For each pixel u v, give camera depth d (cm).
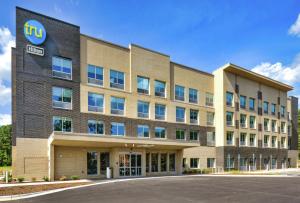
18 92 2436
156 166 3328
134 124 3222
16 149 2375
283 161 5288
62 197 1386
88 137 2467
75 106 2777
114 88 3108
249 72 4478
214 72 4328
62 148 2616
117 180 2342
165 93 3609
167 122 3569
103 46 3067
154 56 3534
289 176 2855
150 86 3444
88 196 1401
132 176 2938
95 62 2977
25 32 2514
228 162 4106
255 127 4709
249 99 4672
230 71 4312
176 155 3538
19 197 1436
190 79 3956
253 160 4553
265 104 5038
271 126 5084
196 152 3853
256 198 1306
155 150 3334
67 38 2784
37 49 2573
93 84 2944
